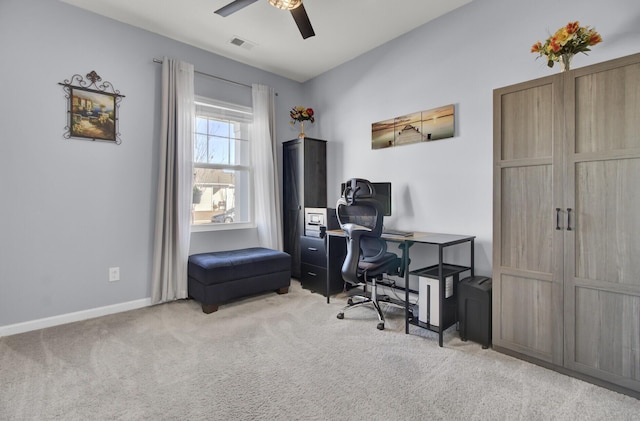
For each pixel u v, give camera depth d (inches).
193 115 128.2
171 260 123.0
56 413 59.0
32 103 97.4
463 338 89.8
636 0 76.7
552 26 89.1
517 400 62.5
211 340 90.0
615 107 64.6
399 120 127.9
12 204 94.7
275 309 115.7
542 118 74.6
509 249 80.7
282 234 162.6
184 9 107.4
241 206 152.3
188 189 125.6
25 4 96.2
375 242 107.2
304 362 77.8
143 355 81.2
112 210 112.9
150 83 121.0
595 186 67.5
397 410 59.7
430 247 118.4
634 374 63.2
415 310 114.0
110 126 111.9
